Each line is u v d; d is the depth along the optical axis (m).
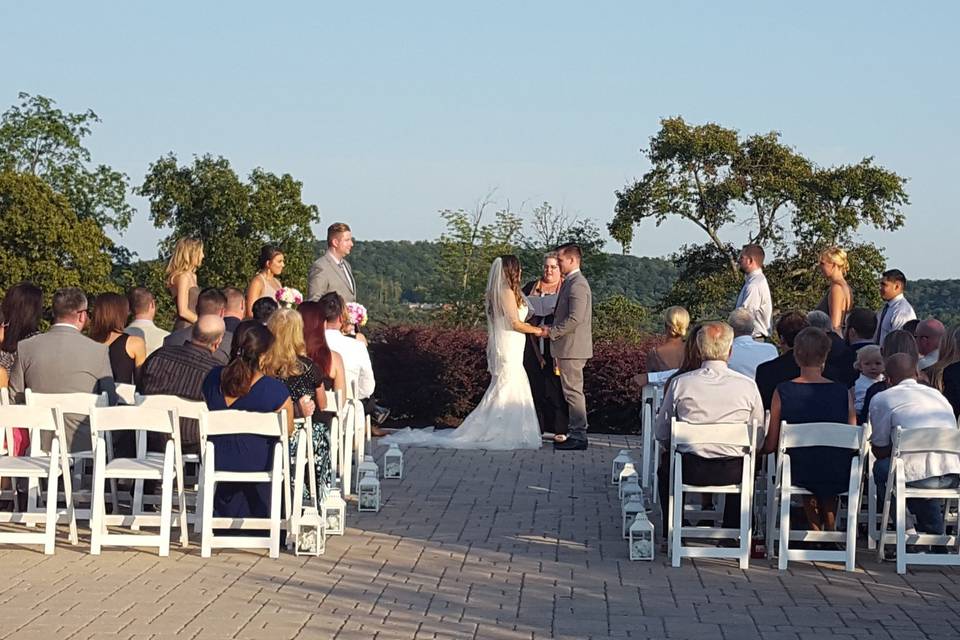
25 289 9.35
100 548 7.95
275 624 6.16
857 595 7.02
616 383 16.16
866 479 8.77
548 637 6.03
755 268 12.69
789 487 7.72
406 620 6.30
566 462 12.95
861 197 43.66
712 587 7.20
